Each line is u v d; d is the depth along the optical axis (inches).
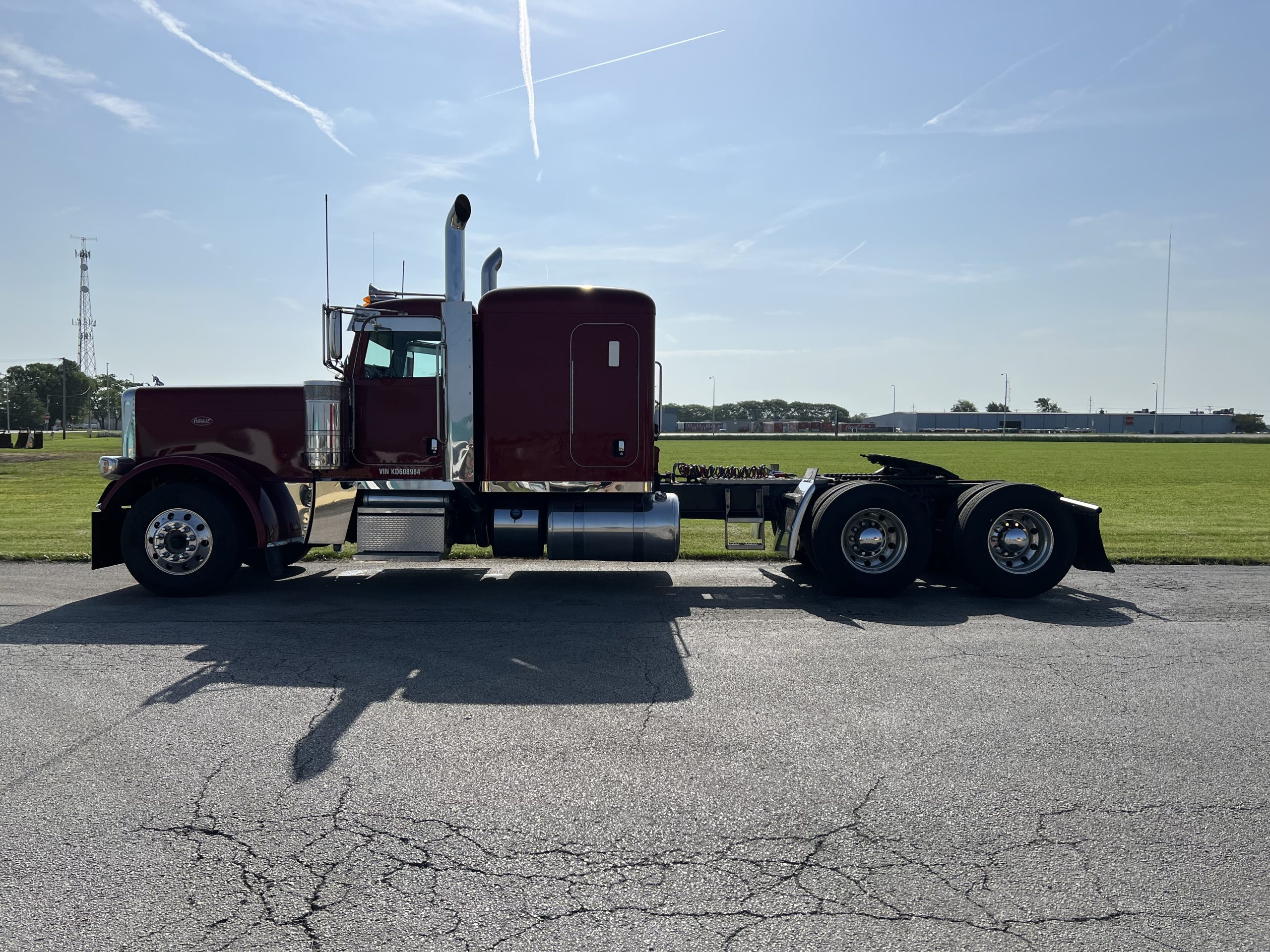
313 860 132.9
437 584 375.6
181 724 191.9
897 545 348.5
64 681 223.5
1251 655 257.1
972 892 124.9
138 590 353.7
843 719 197.9
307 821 145.9
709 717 198.8
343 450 343.0
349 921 116.5
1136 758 175.8
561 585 377.1
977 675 235.1
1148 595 356.5
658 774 166.6
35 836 139.6
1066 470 1477.6
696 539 544.7
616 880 127.7
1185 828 145.6
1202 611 324.2
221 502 334.3
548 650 259.1
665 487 378.0
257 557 400.8
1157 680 230.7
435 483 345.1
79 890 123.6
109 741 181.3
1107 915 119.3
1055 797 157.0
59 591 352.2
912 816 149.3
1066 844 139.6
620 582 385.1
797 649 263.4
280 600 333.7
